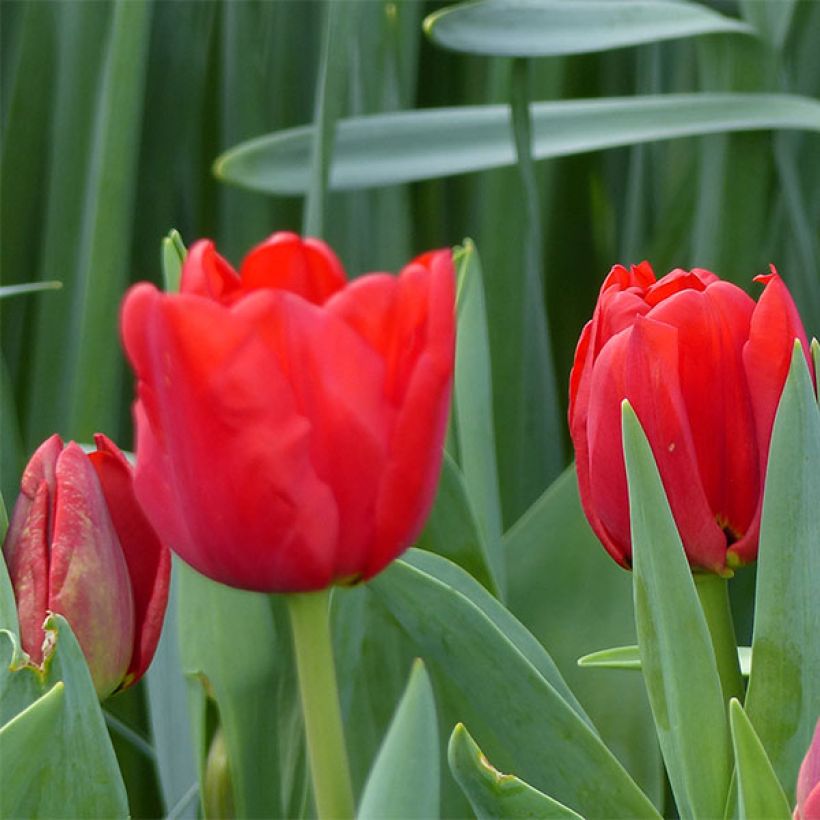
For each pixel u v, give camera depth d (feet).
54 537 2.79
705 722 2.81
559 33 3.80
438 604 2.87
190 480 2.60
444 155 4.14
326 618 2.65
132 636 2.82
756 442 2.82
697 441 2.82
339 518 2.61
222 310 2.58
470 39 3.76
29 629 2.78
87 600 2.79
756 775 2.69
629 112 4.20
